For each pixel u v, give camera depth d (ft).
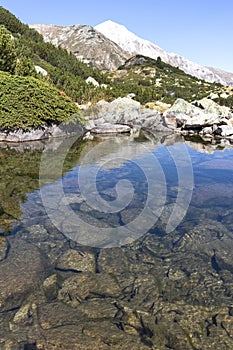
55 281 8.85
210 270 9.53
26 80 35.96
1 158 25.13
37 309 7.70
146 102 67.36
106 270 9.49
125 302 8.03
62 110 38.17
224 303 7.99
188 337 6.82
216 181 18.75
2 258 9.77
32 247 10.57
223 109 45.78
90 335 6.86
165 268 9.65
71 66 100.17
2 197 15.34
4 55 43.88
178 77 169.58
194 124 41.96
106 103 44.68
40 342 6.66
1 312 7.59
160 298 8.21
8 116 33.68
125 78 165.68
